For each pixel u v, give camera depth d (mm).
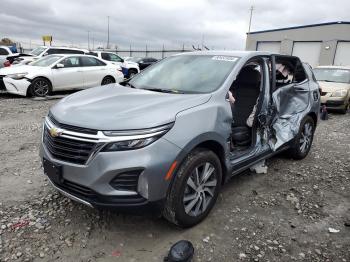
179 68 4098
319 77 11805
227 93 3525
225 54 4105
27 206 3496
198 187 3098
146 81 4105
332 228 3305
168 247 2910
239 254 2838
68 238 2980
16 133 6297
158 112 2855
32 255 2734
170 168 2732
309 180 4531
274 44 36500
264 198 3906
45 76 10984
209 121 3109
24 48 31922
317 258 2828
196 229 3184
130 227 3188
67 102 3328
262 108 4043
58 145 2846
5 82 10695
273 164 5113
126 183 2648
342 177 4695
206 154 3086
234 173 3684
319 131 7914
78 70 11945
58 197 3711
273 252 2885
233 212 3535
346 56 30281
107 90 3740
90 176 2646
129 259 2742
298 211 3617
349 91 10898
